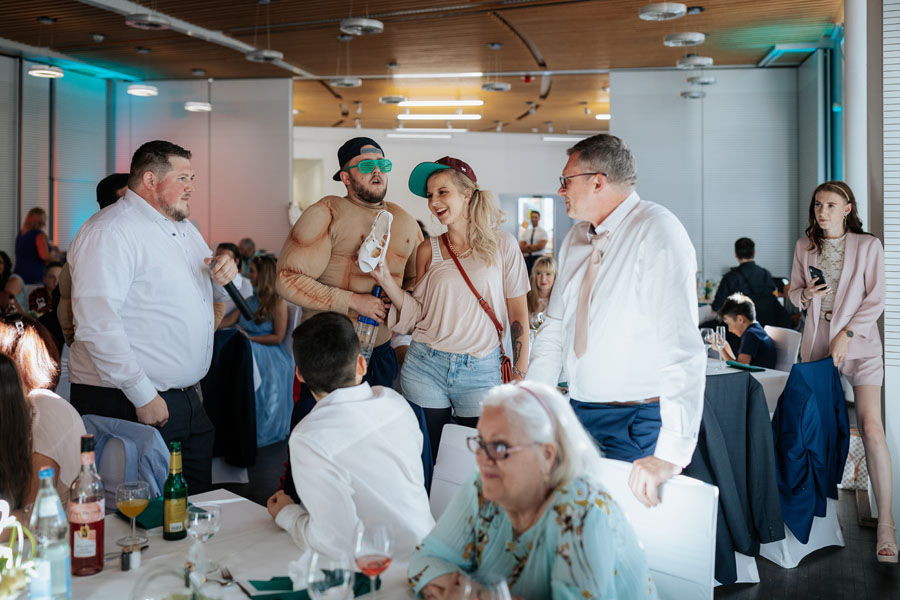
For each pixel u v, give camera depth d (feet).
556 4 27.40
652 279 7.59
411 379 10.96
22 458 6.82
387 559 5.43
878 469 12.93
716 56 34.24
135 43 34.01
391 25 30.63
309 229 10.82
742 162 35.83
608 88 42.75
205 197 41.45
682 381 7.20
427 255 11.26
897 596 11.43
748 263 26.94
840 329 13.44
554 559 5.17
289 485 7.63
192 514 6.22
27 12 29.48
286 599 5.50
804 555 12.88
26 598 5.46
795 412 12.42
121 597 5.62
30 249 31.63
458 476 8.24
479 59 36.35
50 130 38.60
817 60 31.86
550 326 8.80
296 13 29.37
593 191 7.93
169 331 10.38
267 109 40.73
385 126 57.62
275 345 20.44
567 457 5.27
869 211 13.48
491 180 58.95
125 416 10.08
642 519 6.76
